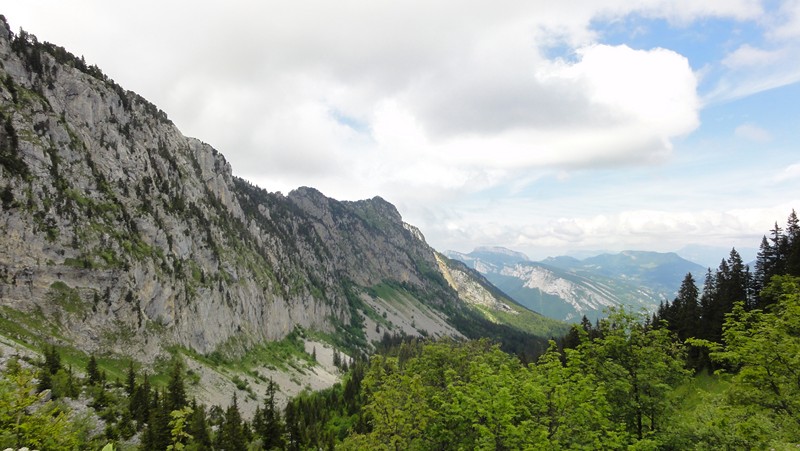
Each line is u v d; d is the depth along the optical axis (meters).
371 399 38.25
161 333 124.12
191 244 167.50
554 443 25.95
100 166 138.00
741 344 25.31
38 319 94.19
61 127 125.38
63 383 67.69
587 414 27.03
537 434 26.62
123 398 76.75
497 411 28.52
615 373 31.31
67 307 100.81
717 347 26.72
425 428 35.34
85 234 114.19
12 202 101.19
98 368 86.44
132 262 122.06
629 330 32.56
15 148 108.06
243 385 132.62
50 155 117.50
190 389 112.38
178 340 130.38
